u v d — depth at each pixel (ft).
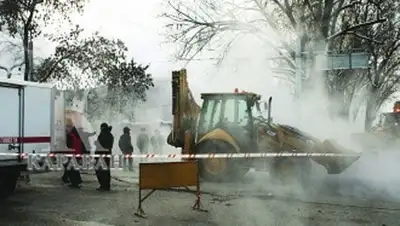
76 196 32.96
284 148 38.06
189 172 27.30
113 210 27.66
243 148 40.01
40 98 32.50
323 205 29.12
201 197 31.86
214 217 25.57
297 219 25.05
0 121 29.40
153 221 24.70
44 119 32.86
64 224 24.27
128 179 43.98
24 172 32.30
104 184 36.11
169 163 26.78
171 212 26.89
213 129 41.60
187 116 43.11
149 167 26.43
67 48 62.18
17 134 30.60
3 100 29.73
